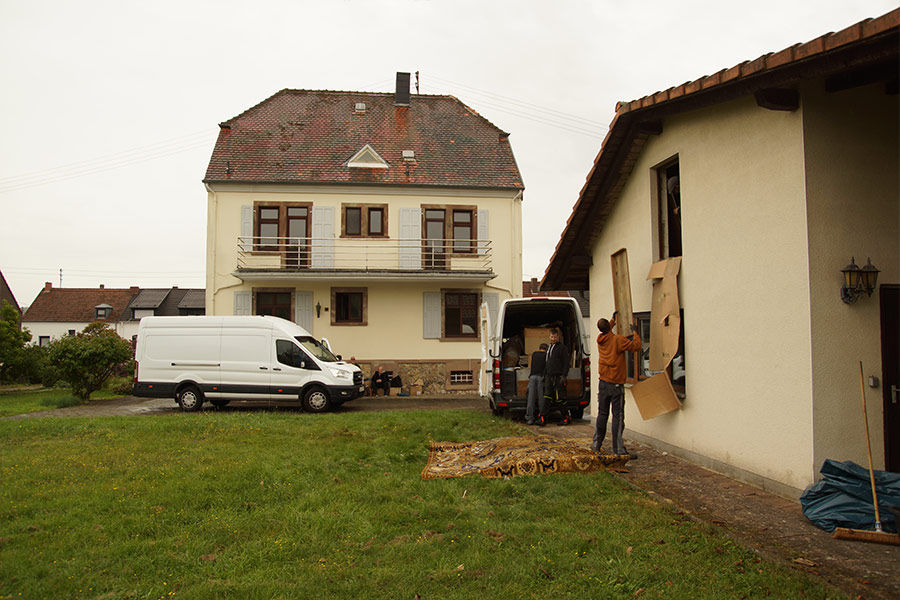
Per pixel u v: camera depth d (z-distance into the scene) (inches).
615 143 340.8
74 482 269.6
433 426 443.2
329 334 888.3
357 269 865.5
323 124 997.2
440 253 905.5
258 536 195.3
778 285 231.8
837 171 221.1
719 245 271.6
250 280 866.1
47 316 2114.9
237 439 390.3
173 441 382.9
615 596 148.3
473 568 167.2
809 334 215.2
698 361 290.0
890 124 230.4
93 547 185.8
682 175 302.8
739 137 256.5
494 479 266.5
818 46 180.9
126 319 2081.7
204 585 156.6
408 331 900.0
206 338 634.2
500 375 503.2
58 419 498.3
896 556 170.4
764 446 240.8
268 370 625.6
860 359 219.1
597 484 252.4
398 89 1060.5
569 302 504.7
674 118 308.7
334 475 277.3
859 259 221.6
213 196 876.0
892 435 219.9
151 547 184.2
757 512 211.3
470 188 917.2
